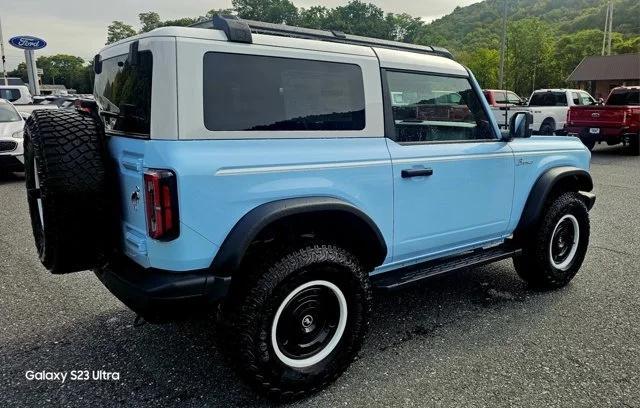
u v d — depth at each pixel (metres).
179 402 2.57
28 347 3.12
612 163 12.12
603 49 47.00
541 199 3.81
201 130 2.23
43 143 2.34
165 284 2.21
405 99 3.04
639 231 5.98
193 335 3.28
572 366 2.90
